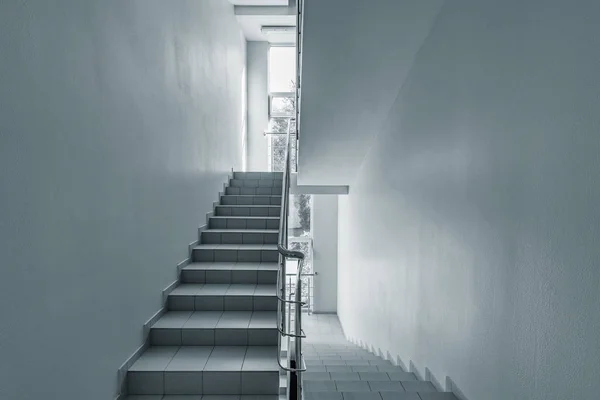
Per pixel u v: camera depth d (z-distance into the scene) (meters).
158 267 3.83
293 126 9.73
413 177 3.81
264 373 3.13
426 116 3.46
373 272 5.66
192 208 4.93
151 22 3.62
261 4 7.82
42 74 2.08
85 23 2.49
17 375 1.91
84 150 2.48
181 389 3.12
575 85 1.60
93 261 2.60
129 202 3.15
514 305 2.04
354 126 5.08
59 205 2.23
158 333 3.60
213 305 4.09
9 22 1.85
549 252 1.76
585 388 1.55
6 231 1.84
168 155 4.07
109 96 2.81
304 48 3.72
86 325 2.53
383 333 5.08
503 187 2.16
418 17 3.29
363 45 3.66
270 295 4.10
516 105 2.04
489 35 2.33
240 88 8.42
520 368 1.99
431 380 3.26
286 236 3.68
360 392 2.88
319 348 6.79
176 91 4.31
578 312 1.58
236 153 7.87
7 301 1.85
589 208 1.52
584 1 1.55
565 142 1.66
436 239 3.19
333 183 7.55
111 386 2.87
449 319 2.90
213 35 5.96
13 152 1.88
